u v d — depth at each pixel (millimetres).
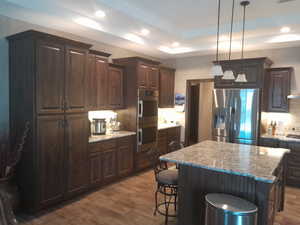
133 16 3443
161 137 5316
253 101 4262
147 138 4746
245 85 4414
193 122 6715
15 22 3111
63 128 3082
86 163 3455
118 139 4094
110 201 3312
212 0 3195
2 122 3045
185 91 5961
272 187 2164
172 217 2889
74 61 3189
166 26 4176
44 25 3355
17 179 3006
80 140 3336
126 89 4547
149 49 4992
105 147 3822
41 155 2842
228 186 2229
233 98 4453
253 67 4316
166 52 5340
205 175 2352
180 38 4664
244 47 4703
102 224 2713
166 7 3451
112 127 4461
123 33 4074
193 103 6656
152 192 3648
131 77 4461
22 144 2775
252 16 3756
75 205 3170
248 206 1893
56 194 3047
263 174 1945
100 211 3016
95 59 3812
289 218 2902
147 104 4707
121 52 4863
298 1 3152
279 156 2598
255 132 4258
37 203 2834
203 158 2451
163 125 5754
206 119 7250
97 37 4008
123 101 4543
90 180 3566
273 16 3725
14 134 3031
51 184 2980
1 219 2084
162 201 3328
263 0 3141
